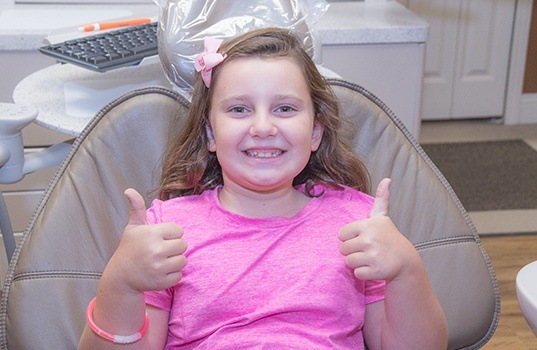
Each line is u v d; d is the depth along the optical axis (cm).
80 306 101
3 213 133
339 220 106
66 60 128
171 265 87
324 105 109
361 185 115
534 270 82
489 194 272
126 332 90
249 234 103
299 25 122
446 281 109
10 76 183
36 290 100
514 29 332
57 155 131
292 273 100
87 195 110
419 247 112
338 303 100
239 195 106
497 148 315
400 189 117
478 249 112
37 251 103
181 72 120
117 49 131
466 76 340
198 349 98
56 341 98
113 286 88
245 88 99
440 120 347
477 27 332
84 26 154
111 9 200
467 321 107
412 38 188
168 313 102
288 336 97
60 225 106
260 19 120
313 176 113
